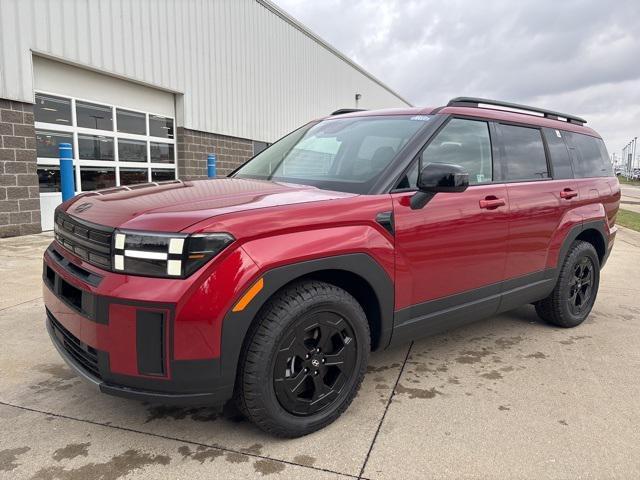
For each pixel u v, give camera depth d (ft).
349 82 84.28
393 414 8.98
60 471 7.08
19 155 26.27
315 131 12.25
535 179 12.49
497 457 7.70
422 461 7.56
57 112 29.27
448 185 8.86
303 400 8.00
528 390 10.07
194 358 6.86
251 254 7.08
